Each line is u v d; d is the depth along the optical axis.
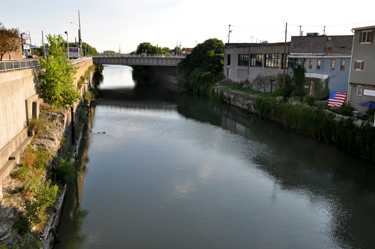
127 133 36.66
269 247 15.91
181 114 48.66
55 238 15.38
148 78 116.75
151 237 16.39
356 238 16.92
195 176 24.41
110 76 125.44
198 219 18.23
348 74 36.34
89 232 16.67
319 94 39.97
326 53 46.56
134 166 26.20
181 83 84.38
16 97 18.97
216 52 78.69
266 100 44.81
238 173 25.16
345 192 22.12
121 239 16.16
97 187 22.09
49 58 27.23
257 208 19.69
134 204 19.80
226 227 17.50
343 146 30.25
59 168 19.19
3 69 17.70
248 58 61.75
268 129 38.78
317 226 17.92
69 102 27.89
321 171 25.64
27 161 16.70
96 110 50.25
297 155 29.23
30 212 13.10
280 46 50.88
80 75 51.59
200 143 33.09
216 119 45.09
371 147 27.06
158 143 32.88
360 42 32.31
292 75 45.88
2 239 11.23
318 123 33.47
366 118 30.89
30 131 20.38
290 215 19.00
